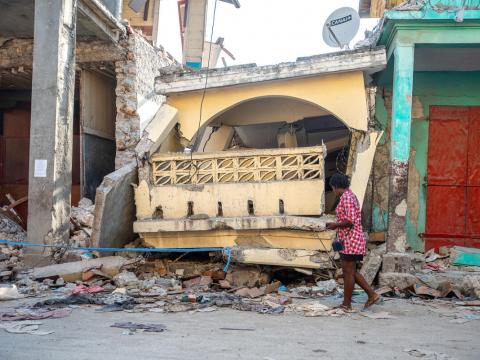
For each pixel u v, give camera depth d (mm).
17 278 9133
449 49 9773
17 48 14062
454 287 8383
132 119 13688
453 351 4926
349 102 9812
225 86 10109
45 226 10094
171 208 9320
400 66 9125
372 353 4789
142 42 14312
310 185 8766
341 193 7062
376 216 11406
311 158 8859
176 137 10578
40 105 10258
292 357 4598
